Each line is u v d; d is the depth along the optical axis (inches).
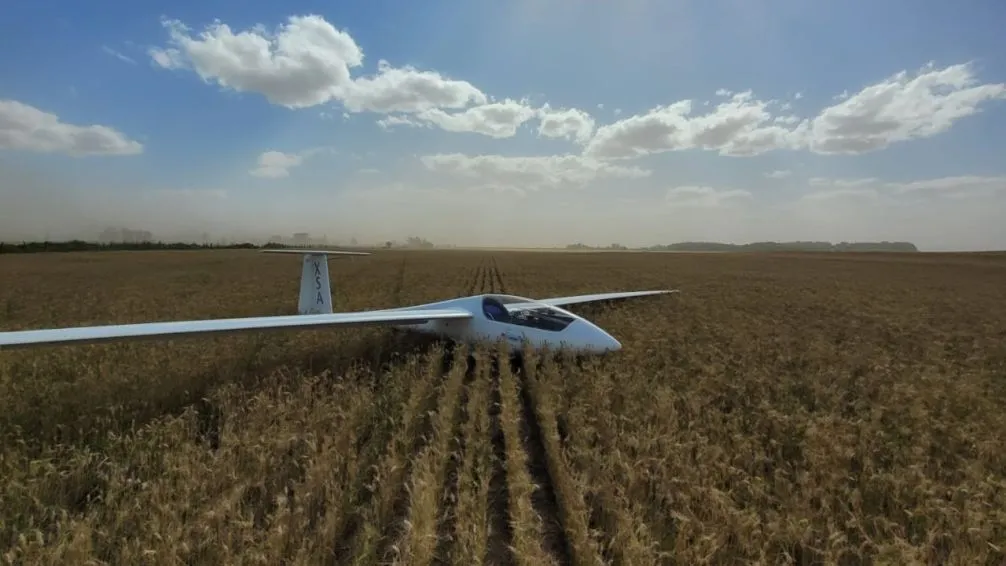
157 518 159.8
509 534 181.6
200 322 344.2
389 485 193.3
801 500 189.8
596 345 400.5
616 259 2883.9
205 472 195.0
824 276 1550.2
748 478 203.5
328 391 310.7
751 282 1266.0
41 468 198.4
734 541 169.2
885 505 196.9
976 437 251.6
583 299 689.6
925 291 1093.8
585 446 227.6
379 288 1015.0
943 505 182.4
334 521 165.6
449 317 417.1
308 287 573.3
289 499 186.7
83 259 2208.4
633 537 159.3
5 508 174.4
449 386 310.2
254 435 228.4
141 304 732.0
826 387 331.0
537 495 209.8
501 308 430.3
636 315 635.5
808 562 164.2
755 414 281.9
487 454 227.1
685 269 1850.4
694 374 362.0
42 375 335.9
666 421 259.4
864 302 856.9
